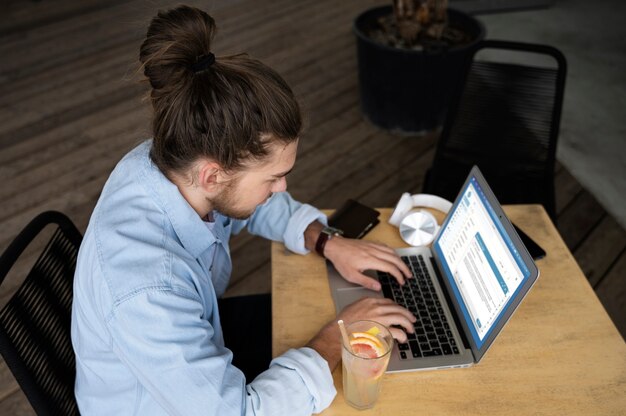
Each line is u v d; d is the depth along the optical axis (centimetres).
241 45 386
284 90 90
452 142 214
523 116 204
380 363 97
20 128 311
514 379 110
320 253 136
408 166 284
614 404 105
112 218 97
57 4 447
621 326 207
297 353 107
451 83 290
